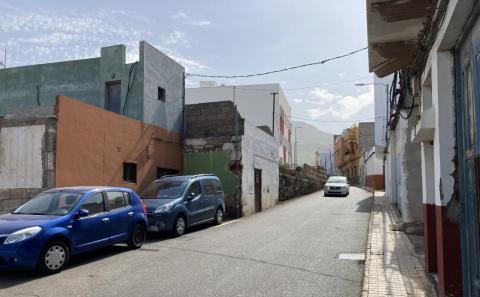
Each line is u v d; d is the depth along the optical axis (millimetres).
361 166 63031
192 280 7934
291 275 8328
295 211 21828
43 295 7016
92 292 7188
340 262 9500
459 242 5629
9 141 13102
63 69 20000
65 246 8836
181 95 21594
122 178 16078
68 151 13258
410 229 13367
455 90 5715
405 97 12453
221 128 20828
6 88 20734
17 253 7945
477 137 4664
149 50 18938
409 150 13742
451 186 5695
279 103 43281
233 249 11133
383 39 8750
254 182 22234
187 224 14273
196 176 15805
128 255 10414
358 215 19109
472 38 4824
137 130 17188
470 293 5180
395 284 7457
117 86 19188
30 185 12750
